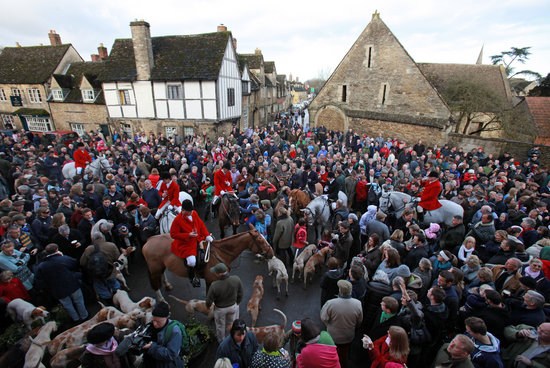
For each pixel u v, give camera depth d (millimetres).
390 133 23125
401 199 8938
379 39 22656
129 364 3756
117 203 7754
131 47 23703
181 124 22594
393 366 3428
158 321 3680
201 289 7336
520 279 4594
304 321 3553
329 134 21375
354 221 7117
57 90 26531
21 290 5668
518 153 18234
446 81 24422
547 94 28625
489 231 6688
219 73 21469
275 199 9594
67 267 5719
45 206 7285
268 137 18078
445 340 4926
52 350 4746
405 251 6188
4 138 17000
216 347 5359
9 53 29844
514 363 3836
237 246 6281
